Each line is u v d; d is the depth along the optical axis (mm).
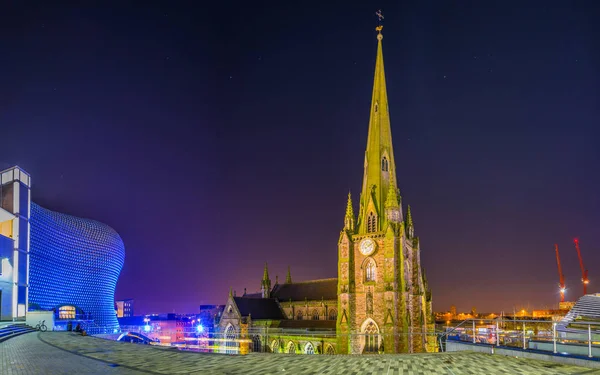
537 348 30859
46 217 118188
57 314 123000
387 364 27953
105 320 149500
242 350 120250
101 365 28125
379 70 117500
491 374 23656
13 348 37750
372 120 116125
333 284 136000
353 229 112938
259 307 133625
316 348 109750
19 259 80375
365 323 105438
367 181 113625
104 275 150250
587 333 27469
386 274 103062
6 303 76438
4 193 81750
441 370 25359
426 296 122812
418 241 115938
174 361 29922
